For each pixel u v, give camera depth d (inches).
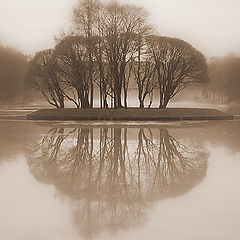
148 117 2068.2
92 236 319.9
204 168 619.8
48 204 410.9
